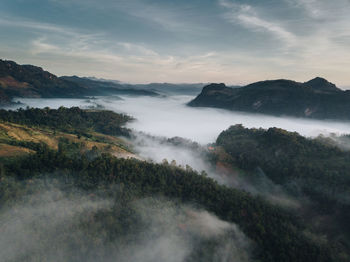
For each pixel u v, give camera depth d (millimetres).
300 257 138875
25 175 143250
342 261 146250
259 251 139000
